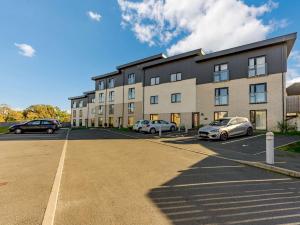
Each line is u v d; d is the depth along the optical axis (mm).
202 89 25172
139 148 11320
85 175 6035
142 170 6613
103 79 42875
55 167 6996
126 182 5410
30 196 4426
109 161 7949
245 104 21531
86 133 23000
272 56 20219
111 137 17922
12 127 22516
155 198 4359
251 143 12727
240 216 3584
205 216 3584
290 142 12641
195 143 13234
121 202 4148
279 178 5941
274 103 19719
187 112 26500
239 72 22234
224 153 9727
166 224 3299
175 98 28000
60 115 84125
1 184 5203
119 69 38594
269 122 19875
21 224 3250
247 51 21859
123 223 3322
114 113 39625
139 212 3717
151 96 30984
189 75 26719
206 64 25078
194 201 4223
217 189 4945
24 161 7961
